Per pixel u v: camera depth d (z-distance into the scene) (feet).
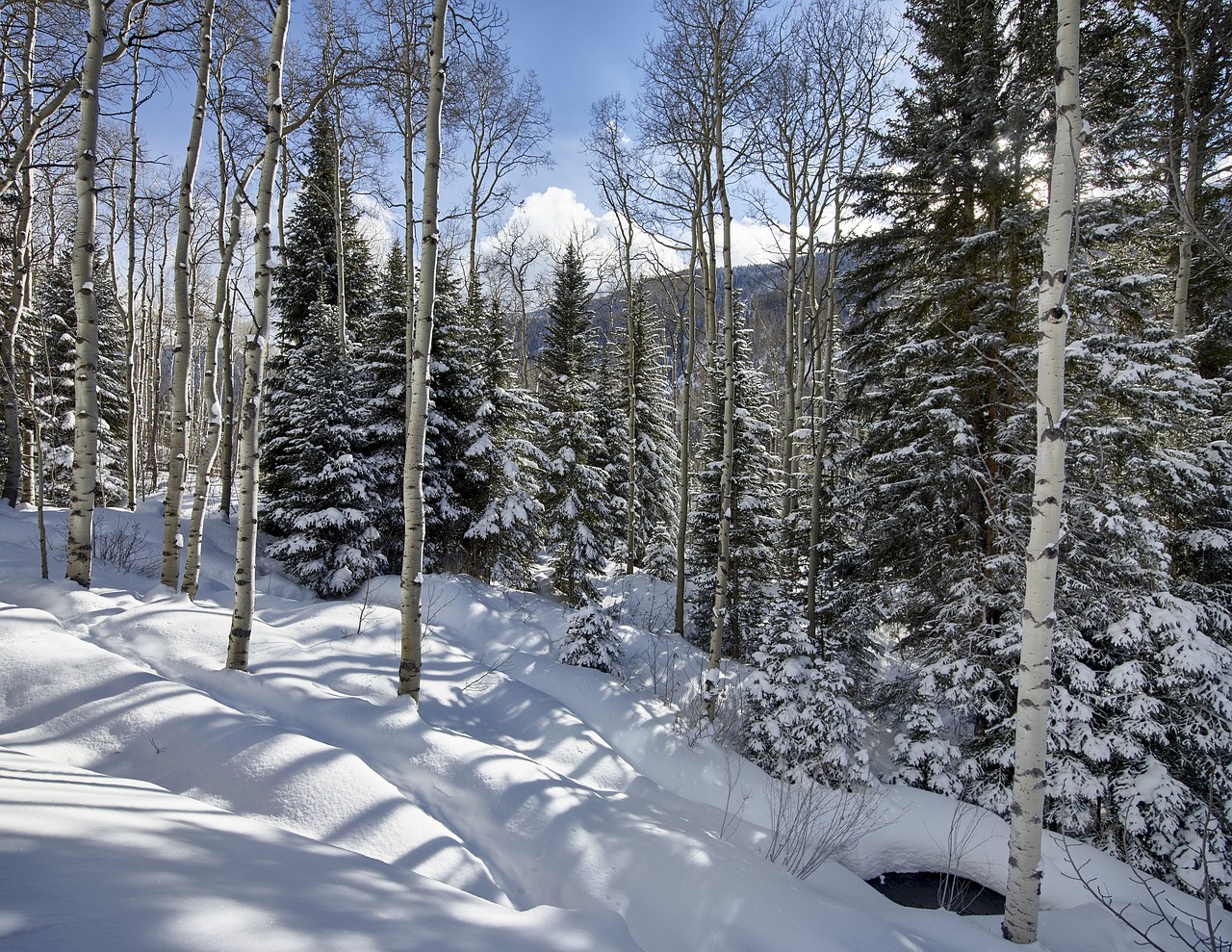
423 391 20.27
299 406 38.04
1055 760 24.22
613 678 31.04
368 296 58.75
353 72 34.58
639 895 12.94
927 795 24.86
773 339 76.89
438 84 19.86
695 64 31.40
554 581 49.47
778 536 46.93
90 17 21.79
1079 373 27.73
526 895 12.98
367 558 36.42
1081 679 24.31
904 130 33.58
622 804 17.78
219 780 12.92
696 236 45.34
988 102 28.37
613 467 67.77
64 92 28.81
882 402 33.78
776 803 22.70
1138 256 32.65
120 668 16.37
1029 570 15.76
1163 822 21.53
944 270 31.60
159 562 33.86
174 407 27.04
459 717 21.62
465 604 35.83
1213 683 22.70
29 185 38.01
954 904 20.61
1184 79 24.25
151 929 6.69
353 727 17.24
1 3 29.58
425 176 19.92
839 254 46.32
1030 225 27.58
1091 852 21.42
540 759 20.89
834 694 25.79
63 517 39.34
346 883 9.51
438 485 41.68
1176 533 28.50
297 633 26.08
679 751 25.21
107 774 12.85
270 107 19.71
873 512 34.73
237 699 17.83
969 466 28.84
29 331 42.19
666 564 61.41
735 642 42.60
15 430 40.63
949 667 27.50
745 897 13.08
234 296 50.55
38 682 15.29
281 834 11.12
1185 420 28.35
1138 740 23.53
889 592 34.22
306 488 37.24
